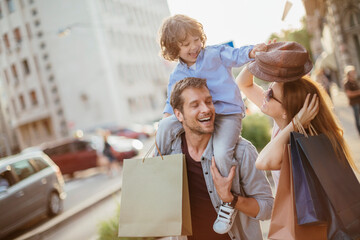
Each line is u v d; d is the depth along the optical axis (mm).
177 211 2143
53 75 44531
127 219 2234
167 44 2557
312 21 32250
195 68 2549
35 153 10133
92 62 43531
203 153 2314
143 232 2191
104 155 15500
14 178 8828
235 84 2518
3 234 8055
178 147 2412
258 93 2779
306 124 2078
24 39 45062
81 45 43719
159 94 53125
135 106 46938
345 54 23281
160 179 2209
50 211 9609
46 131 45531
